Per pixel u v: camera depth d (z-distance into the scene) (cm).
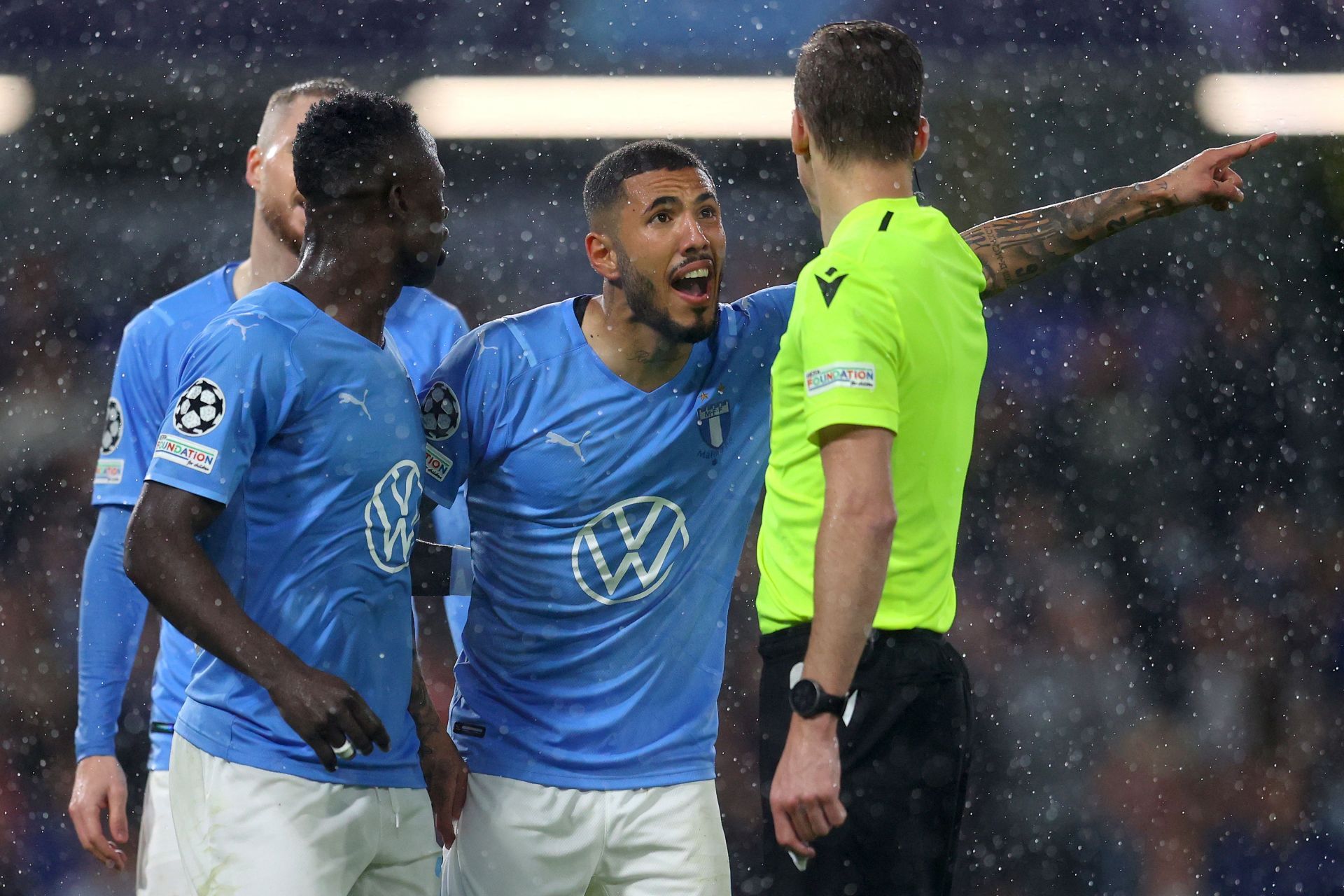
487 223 2945
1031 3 2788
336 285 938
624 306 995
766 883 843
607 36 2745
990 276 991
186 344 1198
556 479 1009
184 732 938
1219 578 2806
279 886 901
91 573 1208
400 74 2775
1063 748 2591
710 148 2897
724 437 1037
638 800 1038
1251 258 2947
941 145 2850
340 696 863
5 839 2372
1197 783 2548
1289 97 2819
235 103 2841
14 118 2817
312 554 916
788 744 753
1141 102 2819
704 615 1052
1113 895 2431
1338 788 2567
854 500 745
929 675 806
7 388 2841
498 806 1040
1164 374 2930
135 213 2892
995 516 2853
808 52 852
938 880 812
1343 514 2862
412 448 954
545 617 1033
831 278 782
